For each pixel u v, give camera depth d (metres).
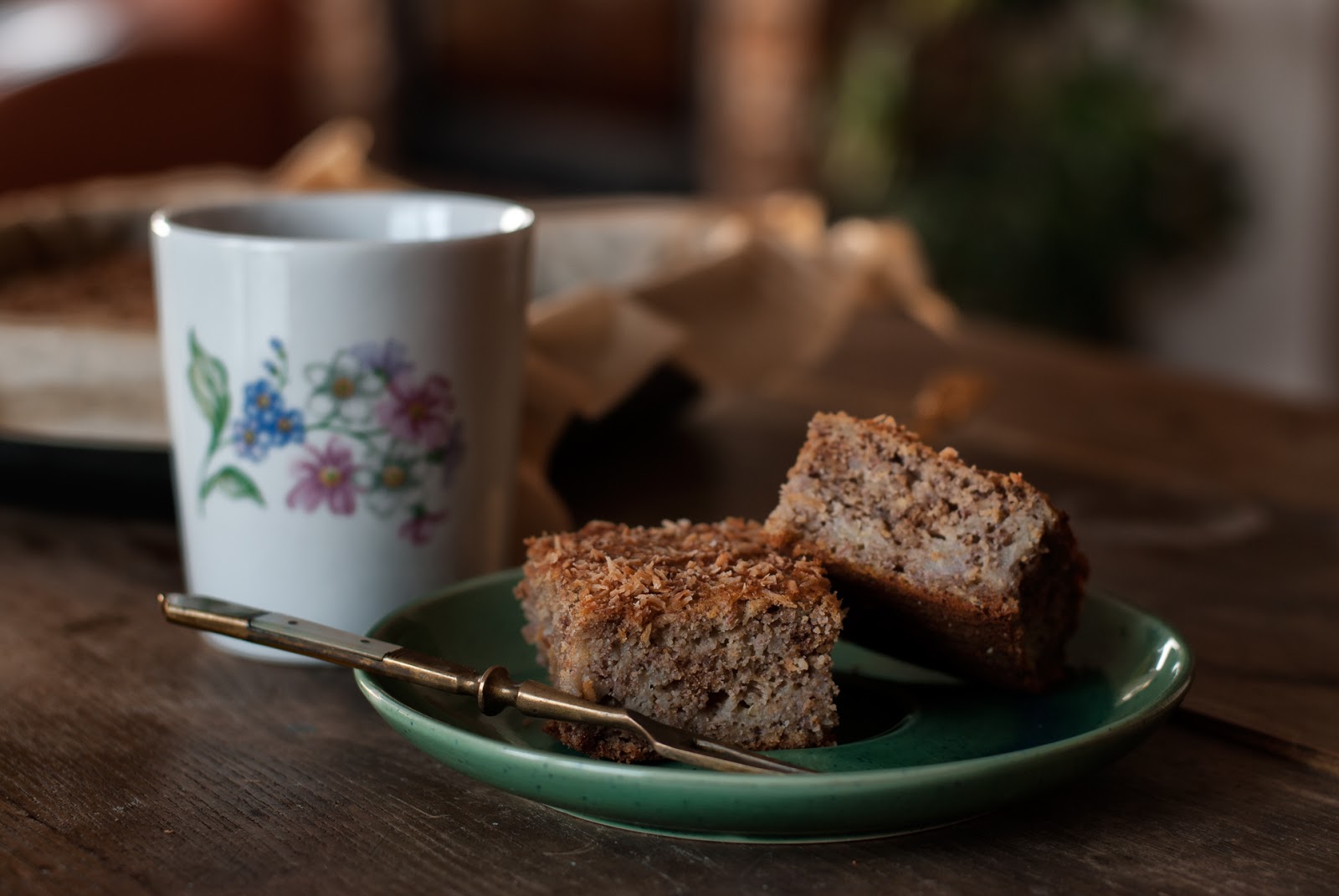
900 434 0.50
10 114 1.52
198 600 0.49
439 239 0.52
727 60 2.07
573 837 0.45
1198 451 0.72
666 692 0.48
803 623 0.48
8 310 0.67
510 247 0.53
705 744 0.45
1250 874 0.44
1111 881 0.44
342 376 0.51
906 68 1.91
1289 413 0.78
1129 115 1.91
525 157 2.37
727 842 0.45
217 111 2.03
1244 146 2.00
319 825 0.46
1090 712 0.49
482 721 0.48
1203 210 1.99
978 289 1.93
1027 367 0.86
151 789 0.47
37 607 0.57
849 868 0.44
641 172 2.21
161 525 0.63
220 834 0.45
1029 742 0.47
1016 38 2.00
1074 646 0.52
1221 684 0.52
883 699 0.50
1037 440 0.73
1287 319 2.04
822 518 0.50
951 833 0.45
